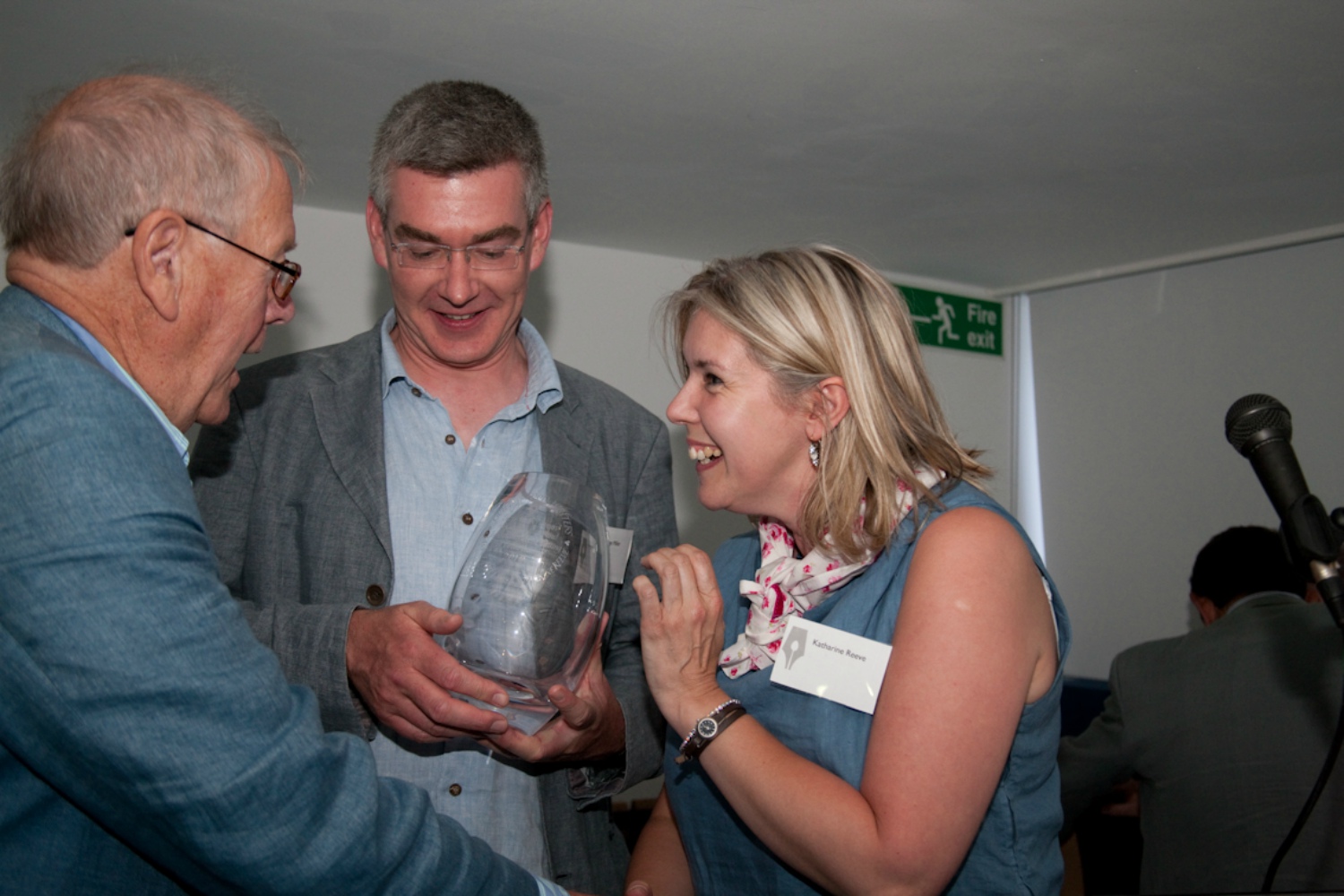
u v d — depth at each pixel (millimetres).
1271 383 4000
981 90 2506
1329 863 1807
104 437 660
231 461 1360
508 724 1067
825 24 2146
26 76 2463
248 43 2260
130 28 2199
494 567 1059
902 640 936
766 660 1097
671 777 1222
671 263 4105
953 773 877
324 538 1318
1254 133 2811
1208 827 1951
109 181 735
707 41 2227
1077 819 2203
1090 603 4598
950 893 1007
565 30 2178
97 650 631
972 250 4160
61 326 742
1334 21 2135
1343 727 1027
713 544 4023
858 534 1045
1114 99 2566
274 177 836
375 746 1277
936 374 4672
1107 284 4590
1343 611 827
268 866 682
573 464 1455
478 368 1438
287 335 3305
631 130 2771
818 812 920
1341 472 3785
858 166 3076
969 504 1001
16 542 634
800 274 1051
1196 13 2098
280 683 722
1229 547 2250
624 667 1438
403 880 756
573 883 1369
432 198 1254
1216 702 1977
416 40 2236
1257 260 4059
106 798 683
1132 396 4484
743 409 1049
